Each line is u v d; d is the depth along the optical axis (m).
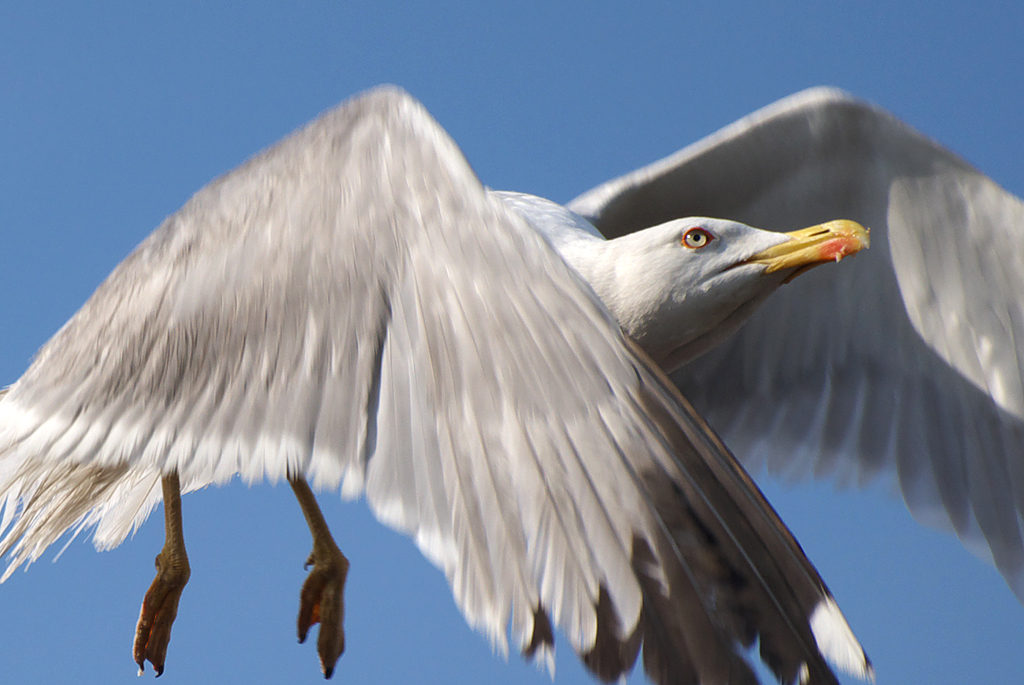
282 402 5.03
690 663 4.11
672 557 4.25
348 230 5.20
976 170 8.95
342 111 5.69
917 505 9.10
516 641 4.14
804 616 4.28
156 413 5.35
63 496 7.51
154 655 7.52
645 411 4.48
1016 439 8.82
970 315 9.03
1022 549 8.76
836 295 9.56
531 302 4.66
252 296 5.34
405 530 4.48
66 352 5.88
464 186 5.02
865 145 9.20
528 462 4.39
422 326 4.81
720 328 7.79
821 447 9.49
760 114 9.23
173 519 7.68
